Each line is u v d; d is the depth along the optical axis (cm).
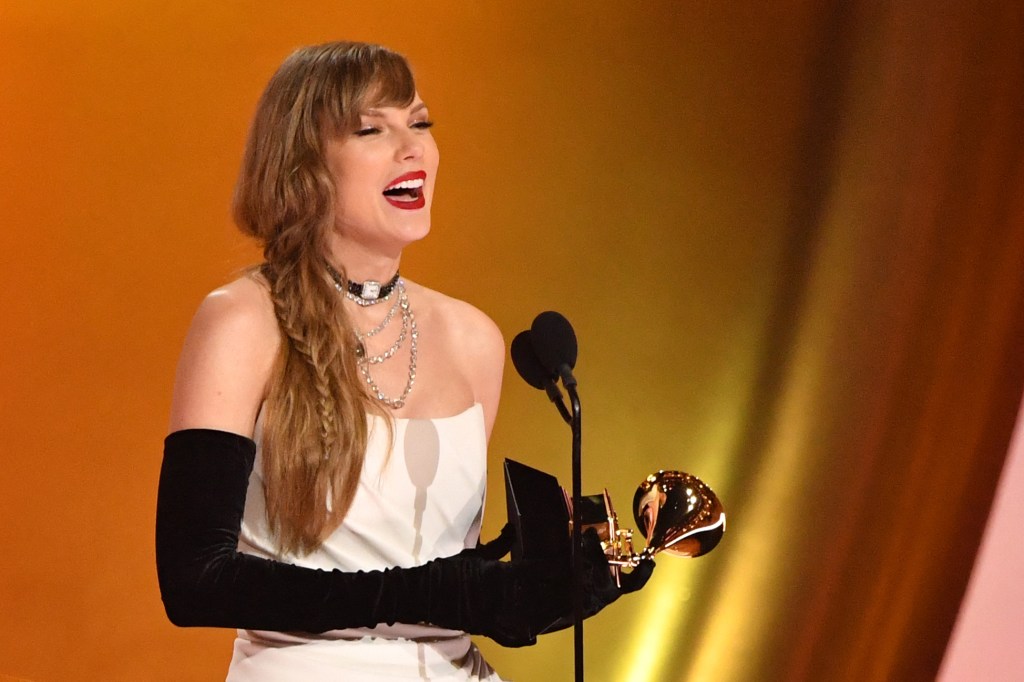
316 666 609
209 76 1270
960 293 1150
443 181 1271
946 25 1148
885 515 1165
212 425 589
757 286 1221
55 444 1292
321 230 641
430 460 649
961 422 1142
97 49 1277
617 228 1252
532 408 1261
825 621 1174
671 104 1234
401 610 585
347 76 635
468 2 1248
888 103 1174
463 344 720
